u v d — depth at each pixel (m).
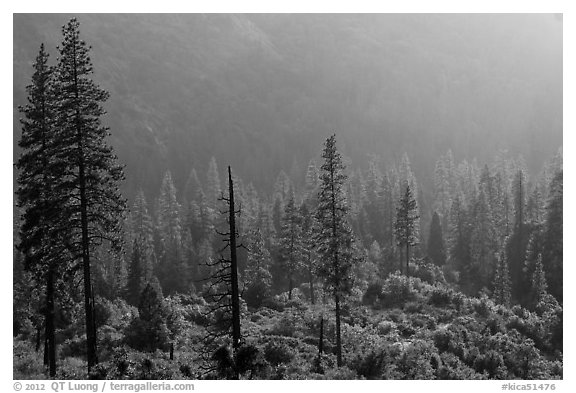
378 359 32.62
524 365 39.69
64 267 30.59
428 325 53.00
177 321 47.28
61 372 30.28
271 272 88.94
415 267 83.44
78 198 29.28
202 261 92.00
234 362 23.59
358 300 63.28
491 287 81.00
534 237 77.50
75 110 29.47
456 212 98.62
